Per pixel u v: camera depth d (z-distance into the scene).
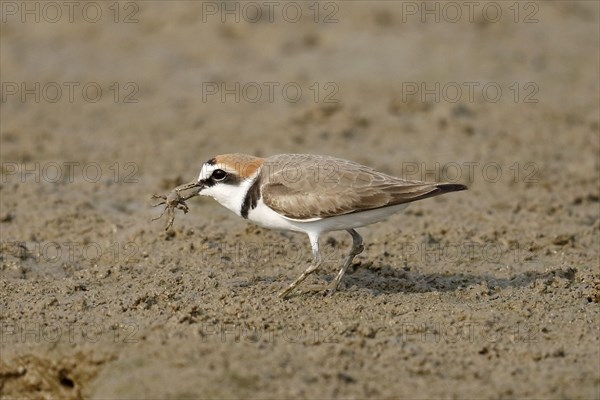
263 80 23.67
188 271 13.29
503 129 20.72
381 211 11.95
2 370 10.72
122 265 13.59
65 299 12.24
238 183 12.20
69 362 10.51
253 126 20.83
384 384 9.80
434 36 26.14
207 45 25.80
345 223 12.02
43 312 11.78
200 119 21.28
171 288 12.60
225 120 21.20
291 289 12.16
